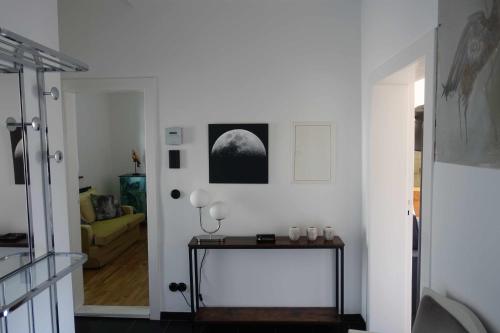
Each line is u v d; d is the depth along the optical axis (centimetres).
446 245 147
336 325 289
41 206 163
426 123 164
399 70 202
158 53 292
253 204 297
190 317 304
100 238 420
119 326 295
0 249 141
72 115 309
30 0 157
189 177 298
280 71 290
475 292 127
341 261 271
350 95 288
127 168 680
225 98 293
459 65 135
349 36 286
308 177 294
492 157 116
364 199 283
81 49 294
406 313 264
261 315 285
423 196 168
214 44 290
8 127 145
